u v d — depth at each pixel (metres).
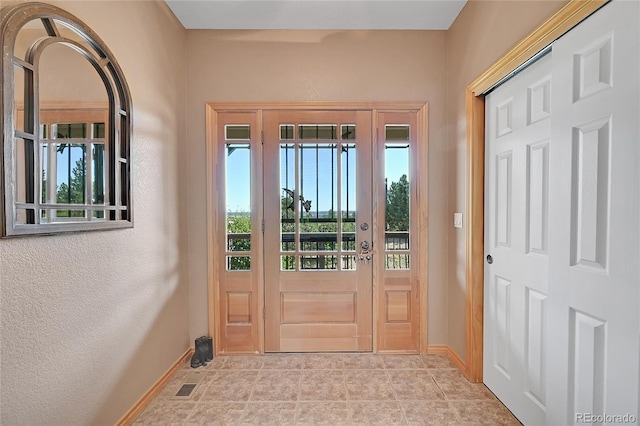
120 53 1.56
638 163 0.95
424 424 1.61
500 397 1.79
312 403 1.80
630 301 0.98
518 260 1.61
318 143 2.37
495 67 1.68
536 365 1.48
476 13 1.90
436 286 2.37
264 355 2.37
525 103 1.54
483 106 1.94
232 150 2.37
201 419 1.66
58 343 1.19
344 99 2.34
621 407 1.01
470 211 1.97
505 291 1.73
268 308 2.39
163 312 1.98
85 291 1.32
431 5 2.04
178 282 2.20
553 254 1.28
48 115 1.13
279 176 2.38
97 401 1.40
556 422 1.27
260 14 2.13
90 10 1.35
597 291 1.09
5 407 1.00
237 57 2.33
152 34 1.86
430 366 2.20
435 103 2.34
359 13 2.12
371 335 2.38
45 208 1.11
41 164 1.10
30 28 1.06
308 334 2.39
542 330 1.45
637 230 0.95
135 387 1.68
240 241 2.39
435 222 2.35
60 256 1.19
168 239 2.06
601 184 1.07
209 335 2.36
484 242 1.95
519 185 1.60
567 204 1.21
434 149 2.35
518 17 1.51
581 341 1.16
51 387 1.16
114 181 1.48
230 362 2.28
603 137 1.06
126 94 1.55
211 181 2.35
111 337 1.49
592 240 1.11
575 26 1.17
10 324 1.01
